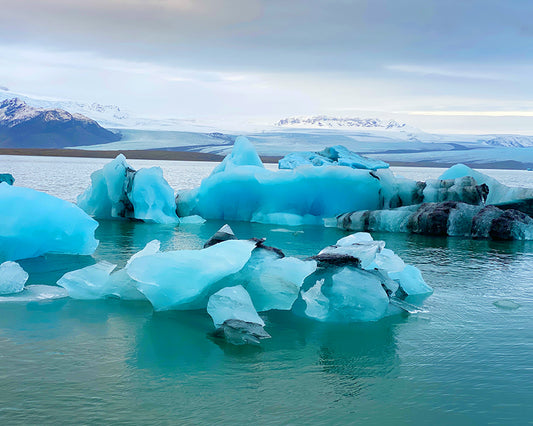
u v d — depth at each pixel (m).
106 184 16.20
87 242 9.80
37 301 6.54
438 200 16.08
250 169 16.61
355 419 3.71
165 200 15.79
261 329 5.24
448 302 6.98
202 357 4.83
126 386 4.15
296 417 3.71
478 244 12.35
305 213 16.66
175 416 3.68
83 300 6.69
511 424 3.69
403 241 12.70
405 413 3.82
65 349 4.93
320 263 6.91
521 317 6.31
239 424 3.59
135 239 11.91
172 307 6.30
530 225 13.29
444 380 4.41
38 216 9.27
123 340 5.22
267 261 6.77
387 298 6.40
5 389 4.04
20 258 9.28
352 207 16.62
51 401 3.86
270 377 4.40
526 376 4.52
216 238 7.90
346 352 5.05
